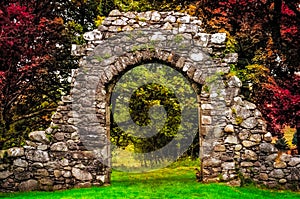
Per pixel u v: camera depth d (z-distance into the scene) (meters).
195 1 17.36
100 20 12.41
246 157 11.00
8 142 13.44
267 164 10.95
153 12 11.45
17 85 13.78
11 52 12.76
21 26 12.82
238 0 14.79
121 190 10.28
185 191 10.01
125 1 16.77
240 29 16.53
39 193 10.40
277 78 15.20
